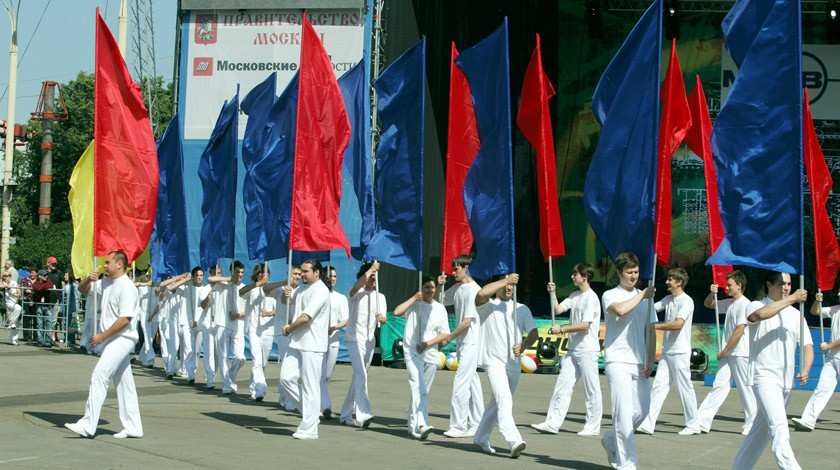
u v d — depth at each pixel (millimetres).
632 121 9992
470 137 11938
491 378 10125
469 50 11539
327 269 12547
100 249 11500
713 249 14320
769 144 9227
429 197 24047
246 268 22484
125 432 10477
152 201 12055
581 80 25234
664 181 10109
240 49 22719
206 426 11641
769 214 9180
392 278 22484
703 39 24844
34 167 58188
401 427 12086
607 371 8898
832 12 23656
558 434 12016
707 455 10641
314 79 12008
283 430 11500
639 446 11219
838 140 24641
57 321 23672
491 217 11156
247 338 22078
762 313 8211
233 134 15477
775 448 8242
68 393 14344
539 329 21609
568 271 25406
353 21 22234
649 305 9031
